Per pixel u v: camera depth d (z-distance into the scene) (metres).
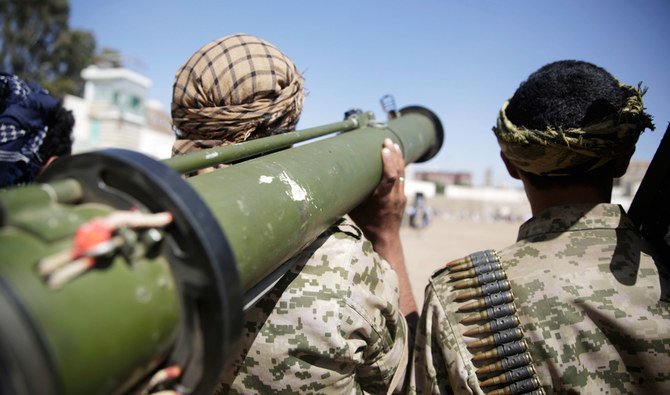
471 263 1.33
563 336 1.18
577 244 1.26
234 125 1.38
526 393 1.19
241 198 0.95
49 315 0.56
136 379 0.72
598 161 1.26
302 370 1.24
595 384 1.14
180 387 0.80
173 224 0.74
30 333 0.54
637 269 1.20
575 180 1.32
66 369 0.57
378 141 1.79
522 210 61.47
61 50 29.94
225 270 0.74
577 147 1.21
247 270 0.94
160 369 0.80
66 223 0.66
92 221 0.65
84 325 0.59
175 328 0.75
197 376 0.79
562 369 1.16
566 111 1.23
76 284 0.61
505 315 1.24
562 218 1.31
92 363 0.60
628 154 1.32
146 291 0.69
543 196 1.38
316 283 1.27
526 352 1.20
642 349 1.13
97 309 0.61
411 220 26.98
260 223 0.96
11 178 2.00
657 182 1.30
